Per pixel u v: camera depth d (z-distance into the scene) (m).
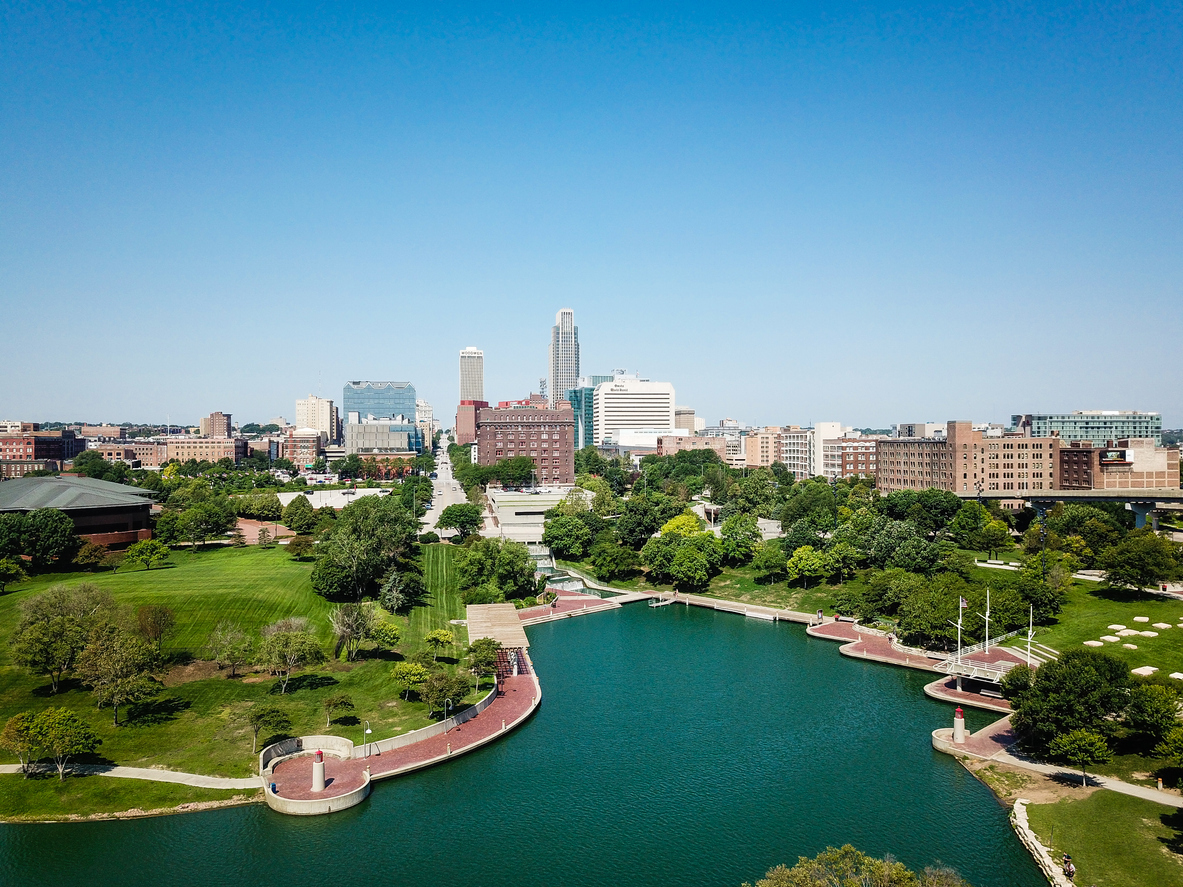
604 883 80.44
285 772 100.00
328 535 195.00
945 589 161.00
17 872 79.75
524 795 98.62
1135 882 74.94
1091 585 179.12
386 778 100.88
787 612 192.38
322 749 106.50
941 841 86.56
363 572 164.62
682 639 173.12
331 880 80.31
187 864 82.00
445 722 115.50
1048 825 86.50
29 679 115.12
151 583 156.50
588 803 96.75
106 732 103.81
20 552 168.12
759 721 123.00
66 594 125.56
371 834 88.88
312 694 120.75
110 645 109.44
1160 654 135.75
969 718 122.38
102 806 89.88
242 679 122.75
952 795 97.12
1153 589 173.00
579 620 192.12
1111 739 105.12
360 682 126.88
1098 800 90.94
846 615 184.75
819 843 87.25
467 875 81.75
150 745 102.38
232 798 93.12
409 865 83.38
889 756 109.19
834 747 112.69
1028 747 106.75
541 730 119.69
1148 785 93.62
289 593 157.12
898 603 171.88
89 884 78.25
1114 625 151.12
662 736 117.19
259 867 82.06
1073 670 102.31
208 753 101.81
